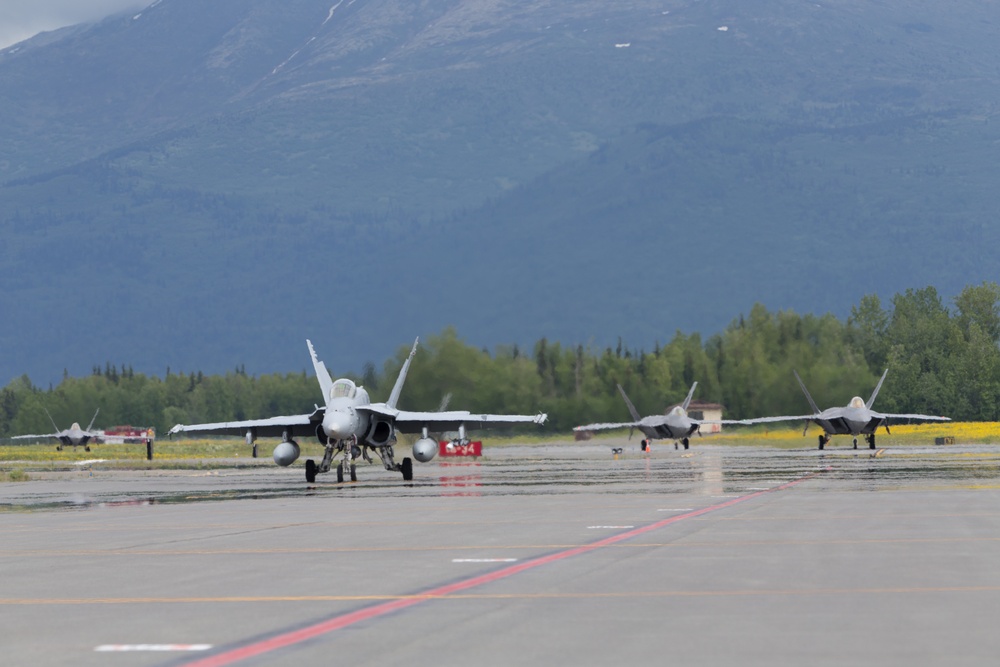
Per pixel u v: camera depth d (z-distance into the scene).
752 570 55.31
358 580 54.44
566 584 51.62
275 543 73.12
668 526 78.81
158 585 54.28
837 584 50.56
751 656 36.19
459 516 92.19
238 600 49.06
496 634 40.19
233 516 98.12
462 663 35.81
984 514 85.12
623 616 43.34
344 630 41.41
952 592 48.00
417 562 61.03
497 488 133.50
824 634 39.38
